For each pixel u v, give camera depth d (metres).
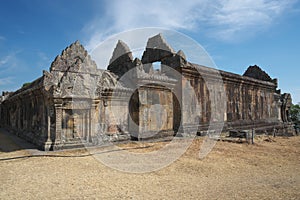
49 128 11.95
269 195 5.66
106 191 5.92
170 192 5.88
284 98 30.72
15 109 21.28
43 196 5.55
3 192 5.82
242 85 23.38
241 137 17.05
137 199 5.40
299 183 6.72
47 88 11.98
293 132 27.30
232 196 5.58
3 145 13.76
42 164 8.78
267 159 10.30
